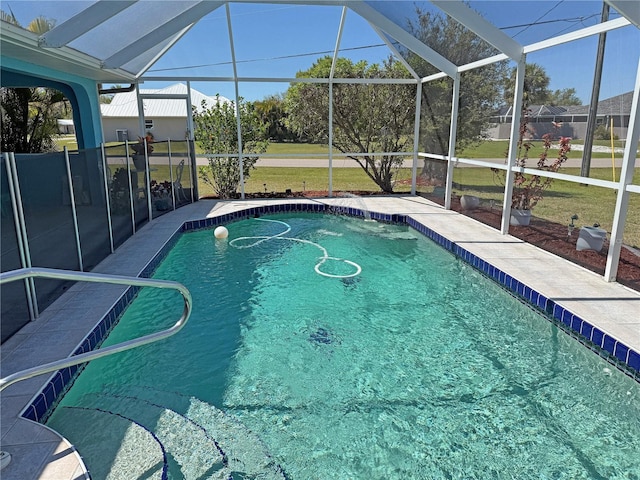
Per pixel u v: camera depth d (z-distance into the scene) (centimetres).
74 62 629
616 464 256
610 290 437
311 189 1227
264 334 413
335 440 275
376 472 250
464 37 729
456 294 511
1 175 337
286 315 454
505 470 252
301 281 546
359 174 1569
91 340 355
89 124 862
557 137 567
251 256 643
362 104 1045
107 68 670
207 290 518
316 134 1103
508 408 307
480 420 295
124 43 680
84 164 501
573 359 373
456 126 823
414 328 426
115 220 606
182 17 658
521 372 351
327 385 333
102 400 310
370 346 392
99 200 545
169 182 860
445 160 891
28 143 1150
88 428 273
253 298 496
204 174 1073
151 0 576
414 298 498
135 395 317
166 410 298
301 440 274
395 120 1043
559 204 700
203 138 1016
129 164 671
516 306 466
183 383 334
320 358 372
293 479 243
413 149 1044
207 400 313
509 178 640
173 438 268
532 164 628
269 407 306
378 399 317
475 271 558
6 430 242
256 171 1614
